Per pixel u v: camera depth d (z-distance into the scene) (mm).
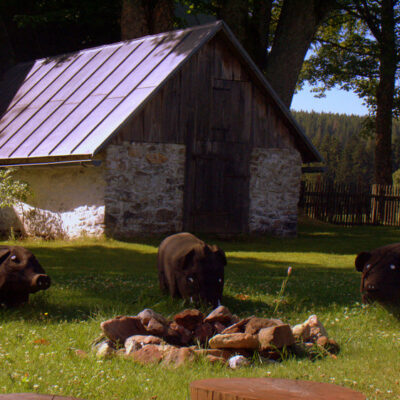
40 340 6008
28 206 21250
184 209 19969
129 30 25594
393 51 33969
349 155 100062
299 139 22234
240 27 26250
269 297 9242
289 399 2701
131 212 18891
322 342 6121
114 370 5008
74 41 34469
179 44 20578
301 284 10922
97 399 4266
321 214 28625
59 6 32375
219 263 8398
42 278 7691
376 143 36000
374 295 8172
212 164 20562
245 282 10977
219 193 20703
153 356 5449
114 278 11133
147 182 19188
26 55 33875
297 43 25859
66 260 14195
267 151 21656
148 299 8641
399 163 97375
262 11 27281
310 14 25672
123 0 25781
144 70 20250
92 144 17969
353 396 2764
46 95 23188
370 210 29578
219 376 4945
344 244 19984
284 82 25953
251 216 21344
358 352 6051
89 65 23203
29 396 2742
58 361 5297
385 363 5527
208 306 8094
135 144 18906
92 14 31547
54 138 19797
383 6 34094
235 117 21000
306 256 16453
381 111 35656
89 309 8078
